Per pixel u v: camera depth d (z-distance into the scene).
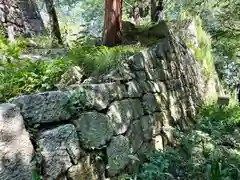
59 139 1.44
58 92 1.54
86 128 1.71
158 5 6.57
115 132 2.07
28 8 6.47
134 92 2.66
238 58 8.46
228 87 8.98
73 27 6.63
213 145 3.28
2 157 1.08
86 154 1.67
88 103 1.80
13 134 1.15
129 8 8.13
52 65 1.96
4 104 1.20
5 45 2.89
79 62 2.34
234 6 5.79
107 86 2.12
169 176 2.36
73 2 8.25
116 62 2.59
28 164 1.20
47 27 6.78
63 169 1.43
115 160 1.99
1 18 5.20
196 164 2.68
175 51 4.50
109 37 3.50
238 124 4.73
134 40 4.06
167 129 3.24
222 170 2.49
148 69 3.23
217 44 8.09
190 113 4.60
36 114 1.37
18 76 1.70
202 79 6.04
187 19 6.64
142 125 2.69
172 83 4.01
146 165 2.28
